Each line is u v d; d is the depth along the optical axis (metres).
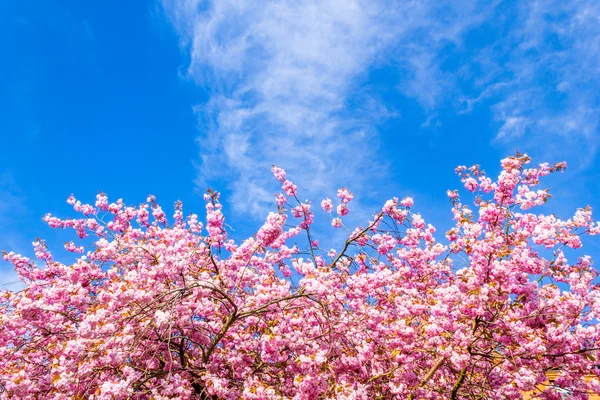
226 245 9.80
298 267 6.58
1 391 6.16
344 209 10.10
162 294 5.94
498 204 8.50
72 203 11.44
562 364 6.77
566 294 6.54
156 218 11.09
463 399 7.79
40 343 7.27
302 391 5.43
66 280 7.11
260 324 7.25
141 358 6.69
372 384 7.41
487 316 7.05
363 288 7.39
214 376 6.20
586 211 7.95
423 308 7.46
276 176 10.06
